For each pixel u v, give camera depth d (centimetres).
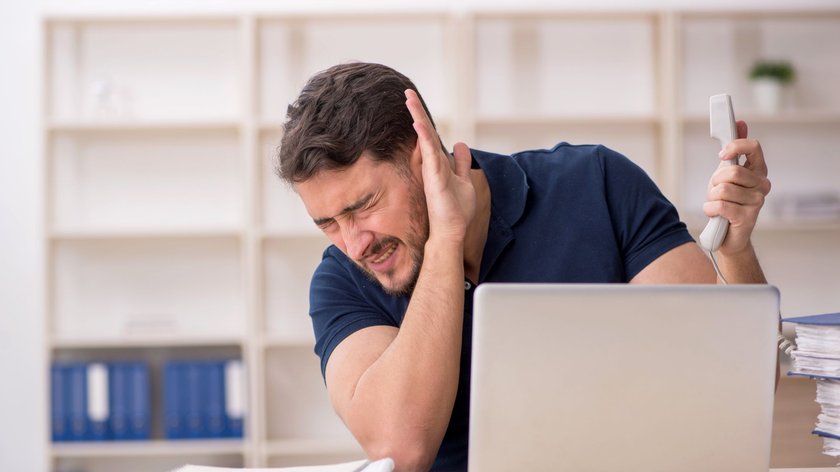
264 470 123
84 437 386
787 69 409
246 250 398
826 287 423
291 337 405
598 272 159
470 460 109
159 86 427
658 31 414
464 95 399
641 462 109
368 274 152
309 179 137
